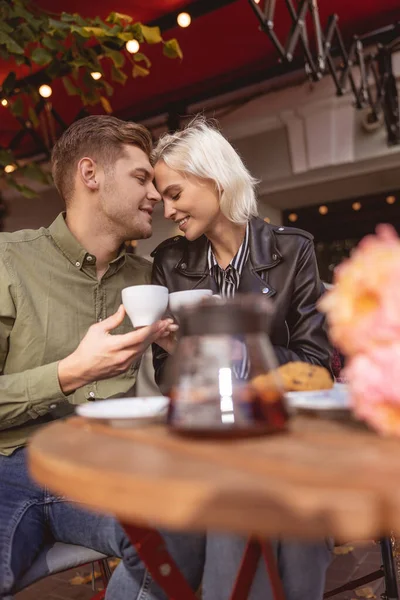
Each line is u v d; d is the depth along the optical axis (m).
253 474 0.55
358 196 5.42
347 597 2.01
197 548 1.15
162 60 4.45
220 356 0.72
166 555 0.84
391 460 0.59
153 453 0.64
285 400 0.75
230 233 1.73
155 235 5.57
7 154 3.05
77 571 2.47
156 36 2.65
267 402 0.72
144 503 0.52
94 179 1.54
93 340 1.09
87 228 1.56
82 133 1.55
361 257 0.72
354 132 4.65
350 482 0.52
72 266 1.53
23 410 1.18
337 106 4.64
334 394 0.91
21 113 3.01
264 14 2.99
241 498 0.49
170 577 0.84
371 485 0.51
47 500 1.27
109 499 0.54
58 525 1.24
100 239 1.58
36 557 1.19
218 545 1.05
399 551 1.57
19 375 1.20
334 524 0.48
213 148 1.63
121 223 1.57
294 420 0.82
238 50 4.34
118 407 0.89
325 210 5.56
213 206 1.67
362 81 4.04
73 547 1.22
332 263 5.70
